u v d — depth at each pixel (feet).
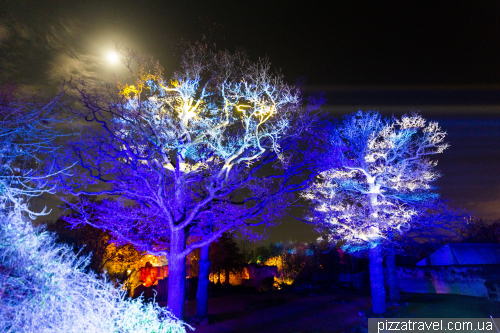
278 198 49.85
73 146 38.65
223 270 150.00
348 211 63.16
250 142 47.32
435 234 71.31
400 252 76.64
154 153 43.91
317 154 52.21
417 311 63.00
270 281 144.46
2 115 22.44
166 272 126.21
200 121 46.37
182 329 23.80
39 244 16.79
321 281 151.43
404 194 63.67
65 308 16.07
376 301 63.05
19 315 14.32
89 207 46.93
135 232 51.01
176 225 44.88
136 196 46.19
